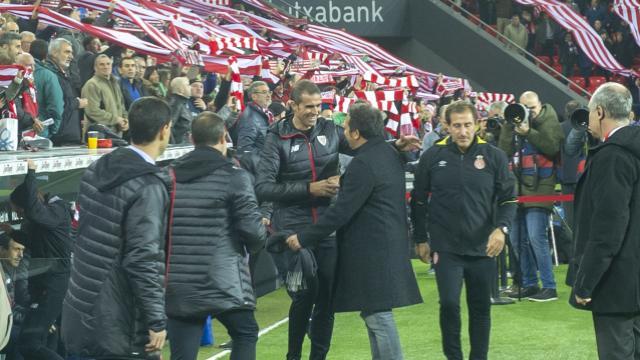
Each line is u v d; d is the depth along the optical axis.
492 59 24.44
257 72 11.49
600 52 21.97
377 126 5.80
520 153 9.32
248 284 5.16
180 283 5.01
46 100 8.42
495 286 9.49
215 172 5.07
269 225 7.31
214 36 11.98
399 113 11.27
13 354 5.46
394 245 5.74
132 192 4.32
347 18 24.05
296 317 6.46
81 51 10.64
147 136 4.48
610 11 24.78
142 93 10.30
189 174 5.05
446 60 24.81
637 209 4.77
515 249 9.66
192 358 5.11
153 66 11.17
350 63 15.71
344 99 10.61
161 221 4.38
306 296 6.41
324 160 6.46
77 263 4.41
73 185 6.49
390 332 5.75
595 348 7.55
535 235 9.48
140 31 12.28
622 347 4.86
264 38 16.33
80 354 4.38
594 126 4.92
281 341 7.90
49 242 5.84
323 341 6.44
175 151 7.90
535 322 8.59
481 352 6.27
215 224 5.04
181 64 10.95
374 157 5.73
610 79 24.61
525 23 25.17
